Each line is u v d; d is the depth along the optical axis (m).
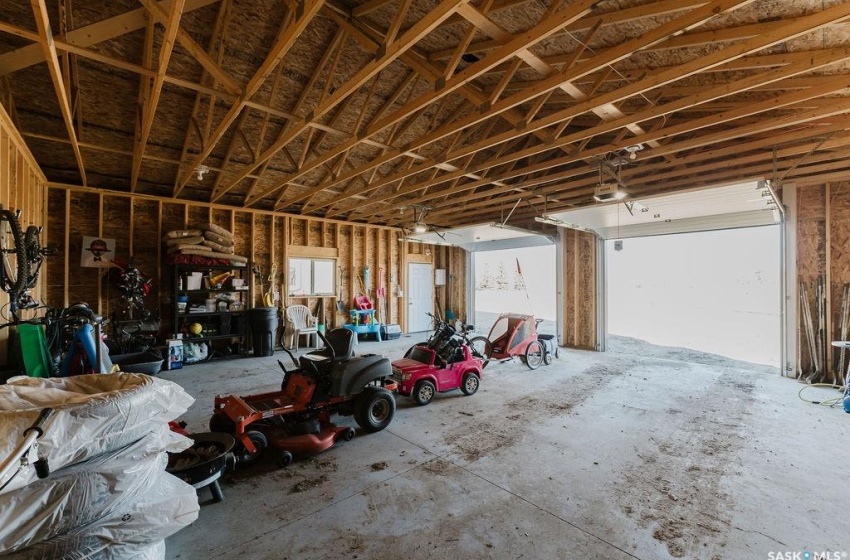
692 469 2.81
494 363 6.48
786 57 2.79
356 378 3.40
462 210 8.20
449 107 5.18
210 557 1.88
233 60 4.03
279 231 8.03
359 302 9.05
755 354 7.38
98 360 2.44
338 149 4.27
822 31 2.55
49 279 5.61
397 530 2.10
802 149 3.92
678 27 2.17
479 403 4.39
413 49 3.82
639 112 3.21
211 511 2.27
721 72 3.31
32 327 2.67
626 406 4.27
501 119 5.17
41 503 1.21
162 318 6.49
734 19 2.57
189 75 4.17
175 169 6.14
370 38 3.54
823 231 5.31
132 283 5.59
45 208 5.50
